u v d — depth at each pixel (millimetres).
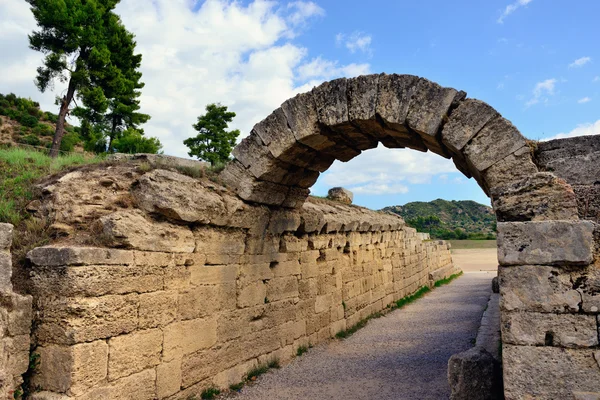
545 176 6410
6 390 5270
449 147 7660
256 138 8938
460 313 17156
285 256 11039
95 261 6090
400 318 16766
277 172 9242
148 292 6965
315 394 8633
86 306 5898
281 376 9672
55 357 5824
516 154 6898
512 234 5988
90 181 7766
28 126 41594
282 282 10859
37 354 5949
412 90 7645
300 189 10484
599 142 6965
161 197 7395
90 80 24859
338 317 13844
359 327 15094
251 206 9414
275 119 8734
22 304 5777
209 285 8398
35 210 7414
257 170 8945
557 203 6254
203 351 8133
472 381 6840
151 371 6918
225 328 8789
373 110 7883
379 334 14023
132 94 31391
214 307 8492
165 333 7254
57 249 5961
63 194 7332
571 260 5703
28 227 6844
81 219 6980
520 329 5766
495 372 6840
